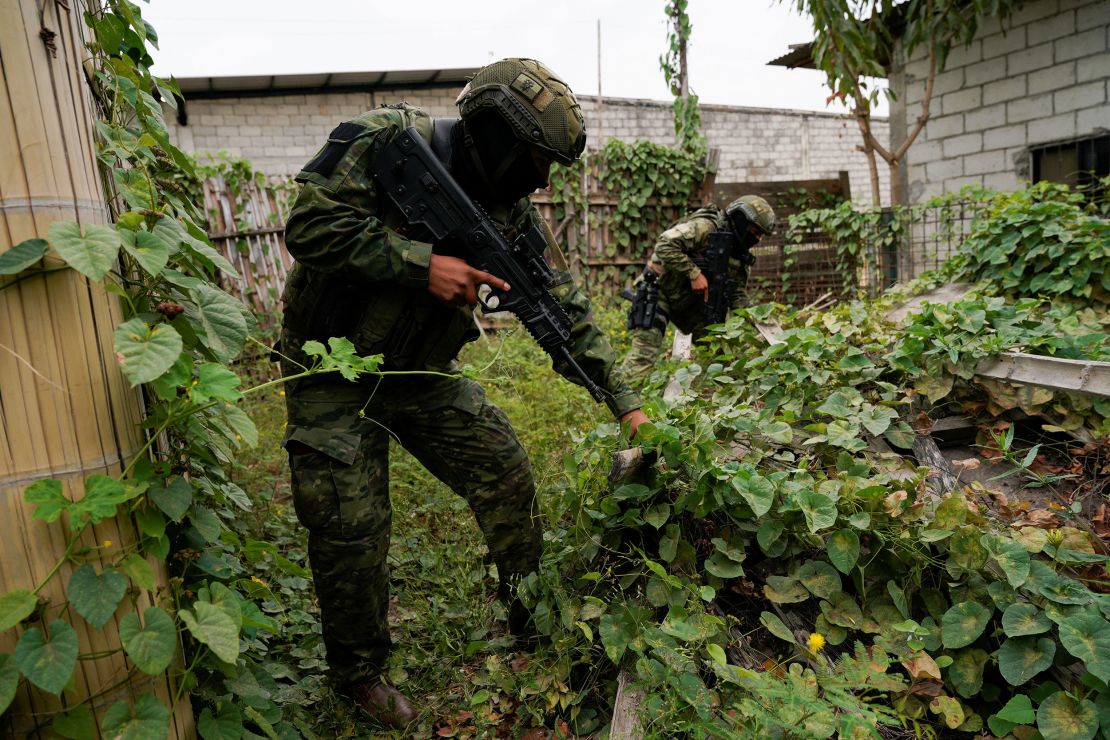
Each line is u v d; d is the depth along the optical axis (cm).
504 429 233
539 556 243
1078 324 379
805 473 235
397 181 197
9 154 113
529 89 193
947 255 686
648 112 1650
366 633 215
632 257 902
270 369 598
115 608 118
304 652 238
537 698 212
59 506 113
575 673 218
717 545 220
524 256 211
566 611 217
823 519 208
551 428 402
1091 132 722
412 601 274
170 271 135
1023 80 779
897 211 751
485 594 275
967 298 412
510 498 233
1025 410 300
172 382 123
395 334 203
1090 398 286
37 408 116
